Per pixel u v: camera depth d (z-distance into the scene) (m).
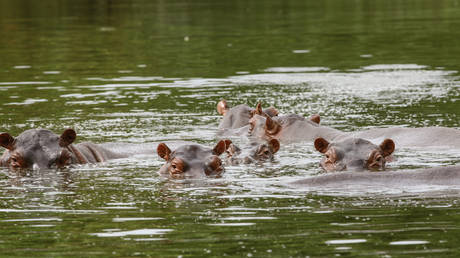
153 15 187.00
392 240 29.34
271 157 49.44
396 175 39.75
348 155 44.84
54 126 62.25
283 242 29.52
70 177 43.62
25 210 35.53
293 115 61.25
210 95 79.69
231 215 33.72
